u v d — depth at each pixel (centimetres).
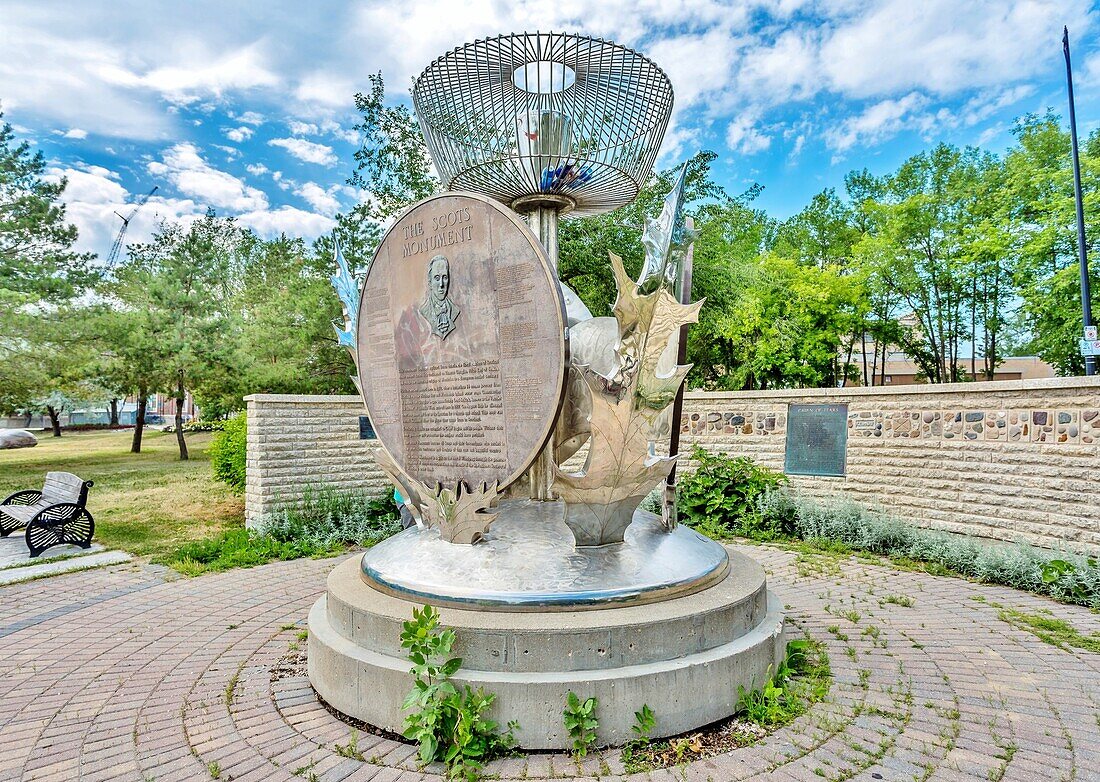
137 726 377
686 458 1070
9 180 1614
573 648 350
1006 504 746
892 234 2391
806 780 310
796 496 941
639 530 457
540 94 468
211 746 353
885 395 871
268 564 771
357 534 870
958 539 745
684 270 458
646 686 346
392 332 495
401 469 491
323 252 1711
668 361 475
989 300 2486
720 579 434
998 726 359
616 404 384
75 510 853
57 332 1588
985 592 631
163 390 2002
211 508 1158
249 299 2725
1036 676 427
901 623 538
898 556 763
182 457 2098
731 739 351
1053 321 1933
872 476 882
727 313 1717
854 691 404
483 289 431
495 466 429
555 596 372
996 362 2778
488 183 496
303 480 920
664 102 471
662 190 1448
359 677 372
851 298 2362
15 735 370
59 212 1684
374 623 384
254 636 528
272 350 1806
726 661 371
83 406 3859
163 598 640
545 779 316
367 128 1606
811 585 658
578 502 407
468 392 443
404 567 422
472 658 355
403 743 353
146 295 1952
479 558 409
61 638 532
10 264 1600
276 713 390
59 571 745
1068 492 690
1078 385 683
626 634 356
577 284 1441
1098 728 356
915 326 2844
